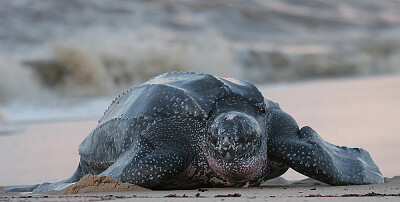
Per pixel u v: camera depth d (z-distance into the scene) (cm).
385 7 16612
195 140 1675
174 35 10400
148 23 11025
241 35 12038
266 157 1703
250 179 1673
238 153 1542
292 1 15225
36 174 2519
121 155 1769
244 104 1697
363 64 10850
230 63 9481
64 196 1435
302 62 10281
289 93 6481
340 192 1489
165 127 1709
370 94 6153
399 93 6134
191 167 1686
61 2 10925
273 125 1786
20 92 7400
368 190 1536
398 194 1385
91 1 11356
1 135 3988
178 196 1379
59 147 3428
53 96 7388
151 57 8688
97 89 7950
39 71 7838
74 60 8056
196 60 9012
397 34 14088
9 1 10500
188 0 12875
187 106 1688
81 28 10119
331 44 12362
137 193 1499
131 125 1788
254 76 9531
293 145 1689
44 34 9606
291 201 1249
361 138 3150
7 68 7519
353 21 14750
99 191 1583
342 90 6812
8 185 2228
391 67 11012
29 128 4428
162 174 1611
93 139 2067
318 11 14862
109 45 8731
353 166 1748
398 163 2384
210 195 1417
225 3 13262
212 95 1695
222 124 1545
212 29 11019
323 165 1662
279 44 11775
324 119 4109
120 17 10994
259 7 13825
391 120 4034
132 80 8325
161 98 1766
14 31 9512
